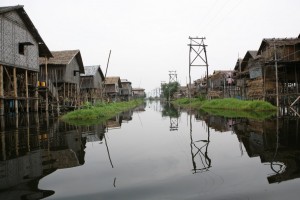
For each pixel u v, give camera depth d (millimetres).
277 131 11367
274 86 29422
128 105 50156
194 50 37844
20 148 8695
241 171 5816
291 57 26500
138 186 4969
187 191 4652
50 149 8594
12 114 22656
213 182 5121
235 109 27281
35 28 23062
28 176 5648
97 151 8273
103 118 21094
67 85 36094
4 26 19016
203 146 8844
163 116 23844
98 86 47062
